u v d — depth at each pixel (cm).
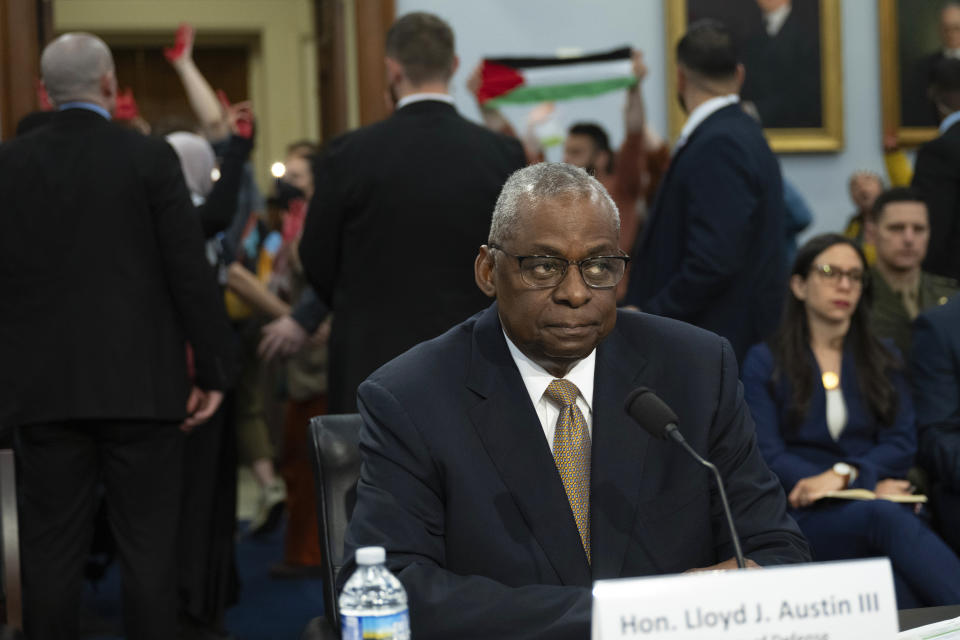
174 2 1802
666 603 229
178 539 720
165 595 638
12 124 977
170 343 641
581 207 330
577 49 1002
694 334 388
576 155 932
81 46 634
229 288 897
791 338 663
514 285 335
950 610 330
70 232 616
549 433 367
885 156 1001
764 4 1017
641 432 362
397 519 347
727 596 232
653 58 1012
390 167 657
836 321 658
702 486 362
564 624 308
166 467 644
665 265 722
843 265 651
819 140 1030
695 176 702
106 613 873
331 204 671
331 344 684
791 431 653
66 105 632
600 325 334
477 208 662
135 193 624
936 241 823
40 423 617
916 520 568
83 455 633
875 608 241
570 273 329
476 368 368
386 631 270
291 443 985
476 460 354
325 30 1270
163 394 631
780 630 234
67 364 614
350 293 670
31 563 623
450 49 681
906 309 776
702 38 720
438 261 655
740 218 687
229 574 812
